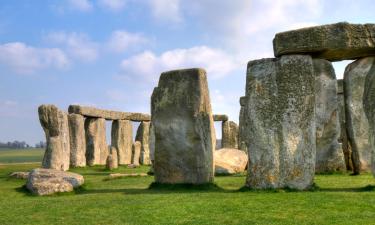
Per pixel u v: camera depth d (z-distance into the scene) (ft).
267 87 38.22
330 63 58.08
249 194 35.55
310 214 27.89
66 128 74.49
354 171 55.26
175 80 44.47
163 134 44.39
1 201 37.35
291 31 37.70
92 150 96.48
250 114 38.60
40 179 43.01
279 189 36.70
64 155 72.13
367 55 39.96
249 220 27.02
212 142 44.06
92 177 61.05
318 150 57.21
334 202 31.04
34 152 253.44
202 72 44.01
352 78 55.83
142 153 109.29
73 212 31.14
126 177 57.77
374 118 37.47
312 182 37.11
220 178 52.95
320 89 57.72
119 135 105.91
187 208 30.86
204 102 43.65
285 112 37.58
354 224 25.35
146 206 32.07
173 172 43.68
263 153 37.73
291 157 37.14
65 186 41.29
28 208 33.35
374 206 29.48
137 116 111.86
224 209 30.12
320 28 37.14
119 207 32.14
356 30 37.17
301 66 37.76
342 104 70.44
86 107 93.97
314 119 37.58
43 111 68.39
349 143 58.03
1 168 79.15
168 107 44.47
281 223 26.16
